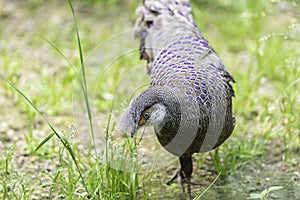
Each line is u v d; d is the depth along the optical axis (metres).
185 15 7.86
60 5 12.20
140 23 8.00
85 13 11.88
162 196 7.18
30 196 6.92
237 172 7.66
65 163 7.56
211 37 10.86
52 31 11.27
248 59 10.10
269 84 9.59
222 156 7.89
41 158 7.85
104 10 11.91
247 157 7.77
